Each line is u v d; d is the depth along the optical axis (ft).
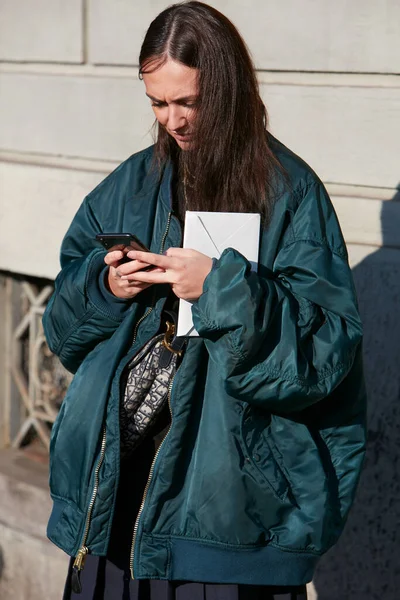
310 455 12.34
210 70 11.75
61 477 13.12
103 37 20.35
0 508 23.44
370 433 17.39
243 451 12.05
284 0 17.34
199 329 11.54
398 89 16.31
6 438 24.90
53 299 13.44
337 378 11.71
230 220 12.01
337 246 12.19
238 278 11.39
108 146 20.59
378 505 17.53
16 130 22.38
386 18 16.16
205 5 12.05
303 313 11.85
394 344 16.85
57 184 21.39
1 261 22.79
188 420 12.26
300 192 12.23
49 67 21.56
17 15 21.89
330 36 16.85
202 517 12.14
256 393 11.60
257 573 12.26
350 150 16.93
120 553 13.16
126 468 13.07
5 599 23.29
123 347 12.76
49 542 22.27
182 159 12.77
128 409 12.61
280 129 17.74
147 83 12.04
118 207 13.41
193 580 12.36
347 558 18.08
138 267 11.82
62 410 13.20
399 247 16.56
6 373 24.58
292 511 12.23
